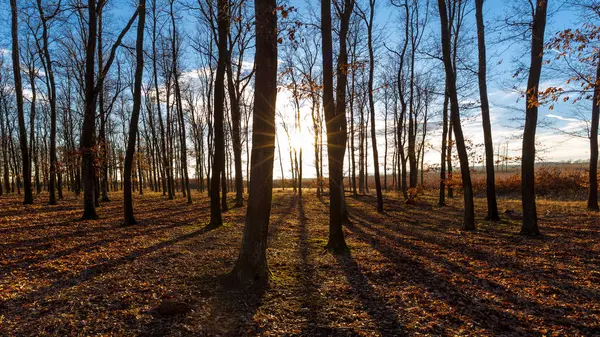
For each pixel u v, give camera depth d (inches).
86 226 451.5
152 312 183.6
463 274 254.5
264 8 214.8
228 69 654.5
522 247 332.5
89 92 494.9
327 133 323.0
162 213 633.0
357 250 333.1
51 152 744.3
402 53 711.7
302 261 287.7
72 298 200.2
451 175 729.0
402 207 774.5
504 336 159.6
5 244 330.0
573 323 171.0
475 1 505.4
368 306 196.4
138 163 1210.0
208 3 428.8
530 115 383.6
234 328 168.2
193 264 275.1
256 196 223.1
